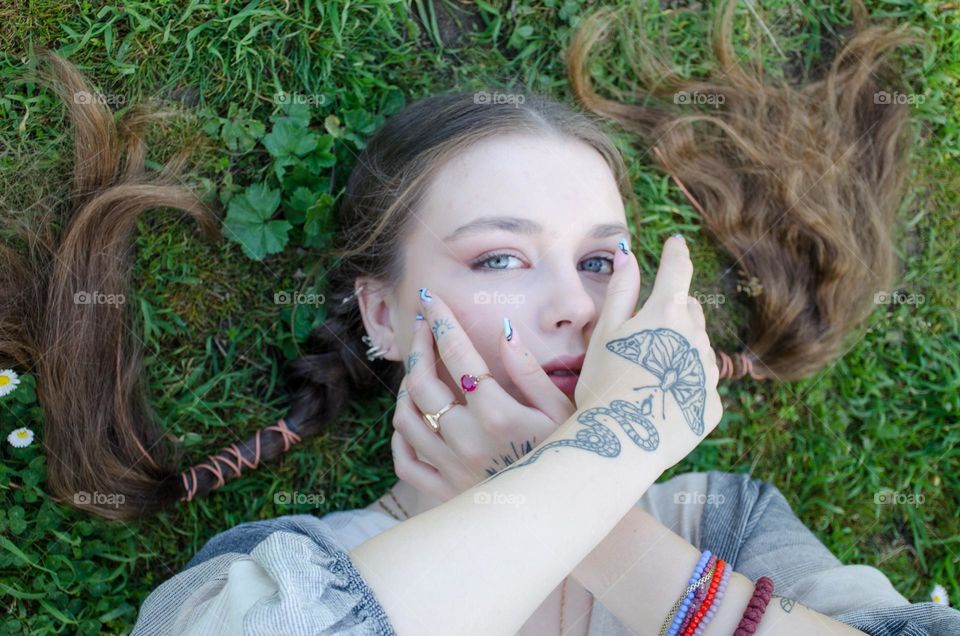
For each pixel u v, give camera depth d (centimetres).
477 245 148
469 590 100
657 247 210
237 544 144
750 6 213
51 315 177
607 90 211
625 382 126
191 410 188
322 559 102
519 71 205
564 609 148
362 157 179
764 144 212
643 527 133
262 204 187
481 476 138
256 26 188
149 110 184
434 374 145
